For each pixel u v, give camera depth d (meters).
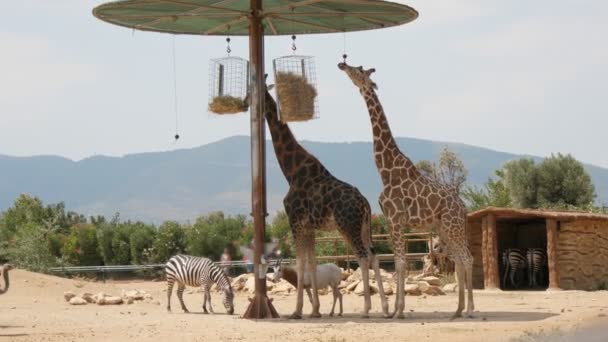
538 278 32.59
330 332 17.00
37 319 20.45
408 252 40.75
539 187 50.91
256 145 20.55
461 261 19.64
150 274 43.50
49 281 28.52
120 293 28.28
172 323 19.28
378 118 20.09
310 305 24.34
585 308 21.61
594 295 26.42
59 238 46.09
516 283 32.91
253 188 20.52
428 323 18.36
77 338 16.81
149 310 23.25
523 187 51.31
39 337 16.98
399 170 19.84
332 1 19.89
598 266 30.30
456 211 19.59
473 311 20.48
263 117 20.73
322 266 21.19
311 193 20.34
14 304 24.45
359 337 16.12
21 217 49.84
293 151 20.83
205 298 22.27
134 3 19.75
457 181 49.47
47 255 40.66
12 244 41.09
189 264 22.39
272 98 21.19
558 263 29.08
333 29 22.95
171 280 22.66
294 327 18.08
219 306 24.91
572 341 14.41
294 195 20.56
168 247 44.94
